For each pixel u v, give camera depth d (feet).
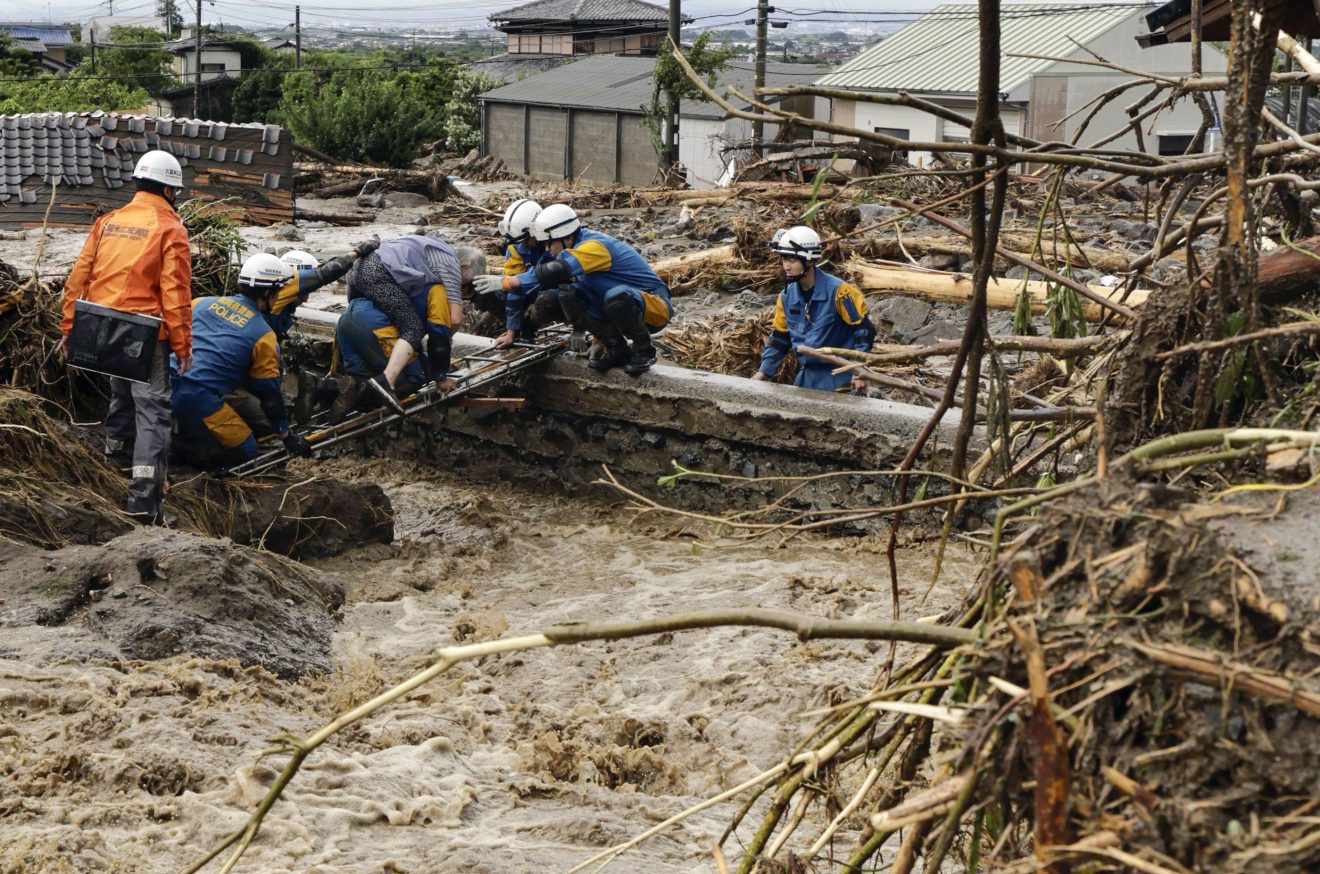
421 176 92.99
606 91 154.51
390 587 25.25
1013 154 8.77
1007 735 6.70
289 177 76.89
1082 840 6.26
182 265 23.52
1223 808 6.08
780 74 143.95
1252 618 6.29
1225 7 35.29
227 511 25.90
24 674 16.11
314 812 13.70
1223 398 8.75
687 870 13.48
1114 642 6.45
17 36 455.63
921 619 9.50
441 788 15.03
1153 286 12.71
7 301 28.60
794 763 8.99
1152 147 98.89
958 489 11.51
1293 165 11.66
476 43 588.50
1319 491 6.94
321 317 36.91
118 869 12.28
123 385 25.22
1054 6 107.34
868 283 44.91
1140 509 6.75
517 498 32.89
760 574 25.54
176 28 399.24
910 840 7.69
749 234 50.44
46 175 75.15
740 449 29.99
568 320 30.91
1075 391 13.05
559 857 13.46
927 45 114.52
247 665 18.80
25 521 21.61
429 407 29.78
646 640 21.80
